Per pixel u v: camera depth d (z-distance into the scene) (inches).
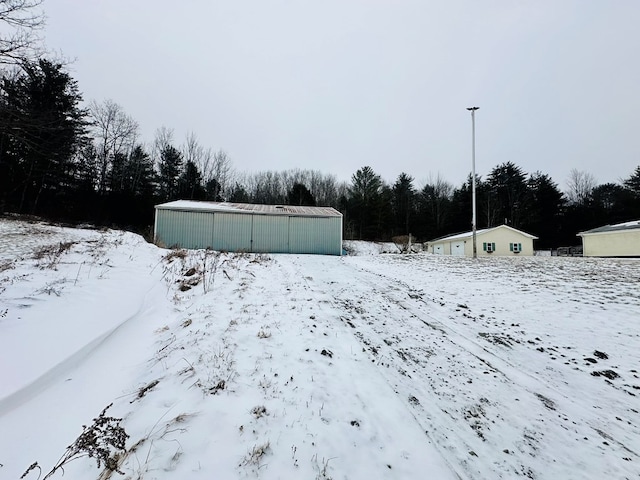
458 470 104.0
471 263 555.2
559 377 171.0
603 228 939.3
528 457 113.7
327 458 99.5
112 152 1242.6
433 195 1974.7
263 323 204.7
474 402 145.6
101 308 213.2
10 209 792.9
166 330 200.5
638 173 1528.1
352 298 307.4
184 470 87.4
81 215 952.3
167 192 1440.7
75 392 131.3
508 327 239.5
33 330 167.2
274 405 121.1
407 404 138.3
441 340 215.8
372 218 1706.4
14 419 113.0
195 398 118.6
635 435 128.7
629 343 205.5
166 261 399.2
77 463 91.6
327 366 159.5
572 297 299.0
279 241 792.9
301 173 2172.7
